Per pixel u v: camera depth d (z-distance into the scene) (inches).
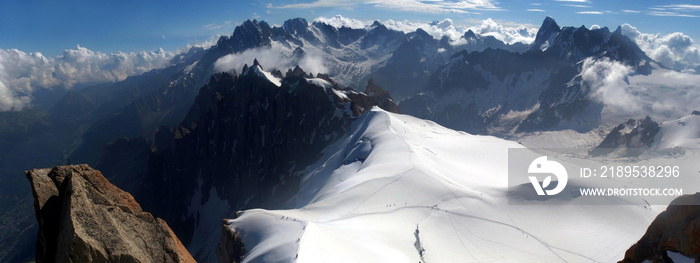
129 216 1203.9
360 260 3004.4
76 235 1055.0
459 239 3971.5
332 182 6284.5
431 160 5935.0
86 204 1131.9
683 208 1427.2
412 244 3698.3
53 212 1152.8
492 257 3673.7
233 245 3595.0
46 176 1189.7
